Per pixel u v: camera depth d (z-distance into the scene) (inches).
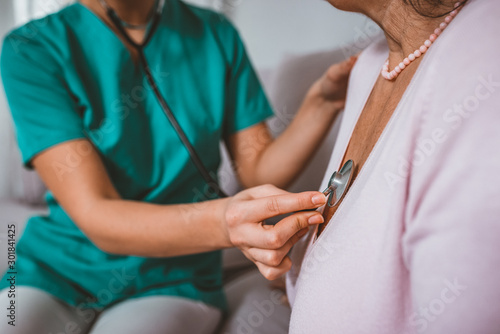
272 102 55.7
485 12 14.2
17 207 70.2
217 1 72.6
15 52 36.9
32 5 79.9
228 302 41.4
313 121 39.5
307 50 64.2
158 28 40.4
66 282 37.5
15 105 35.9
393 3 18.8
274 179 42.4
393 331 15.1
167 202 40.6
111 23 39.4
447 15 17.5
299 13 63.7
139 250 30.8
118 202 31.9
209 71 42.4
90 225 31.6
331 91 36.5
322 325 16.8
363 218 15.7
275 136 55.2
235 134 45.7
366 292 15.2
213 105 42.0
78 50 38.6
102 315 36.5
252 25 69.4
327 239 17.9
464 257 13.1
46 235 39.8
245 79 45.1
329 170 25.7
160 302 35.8
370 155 17.6
